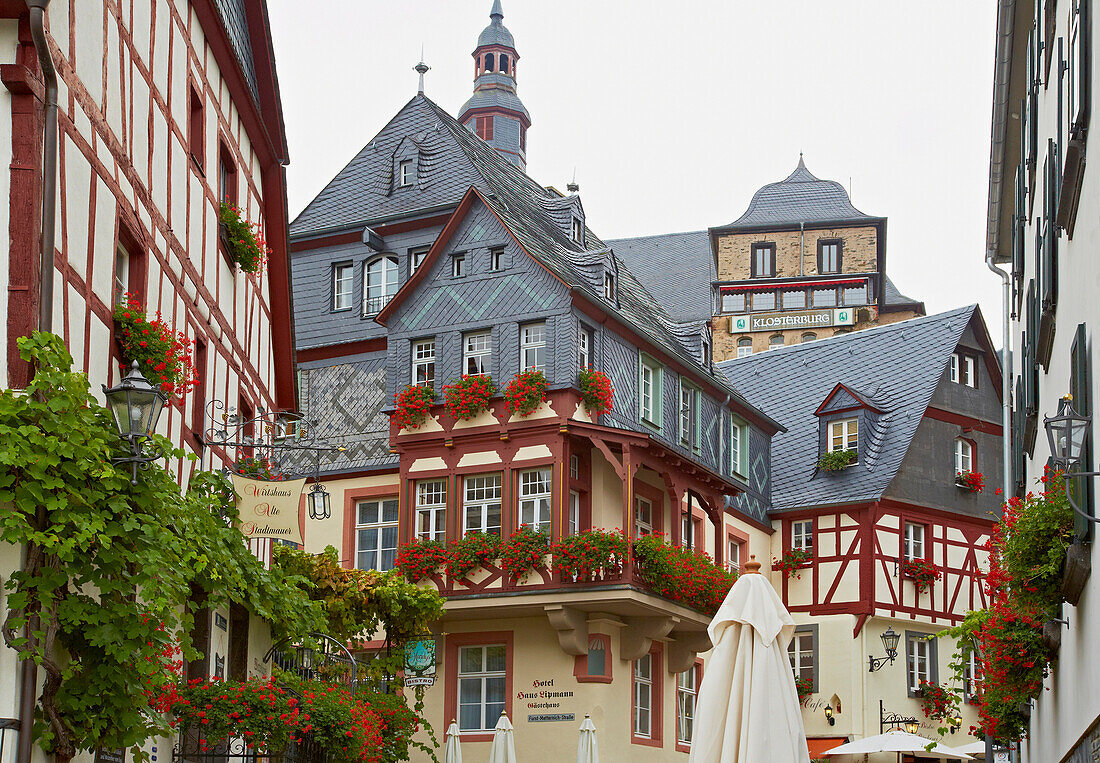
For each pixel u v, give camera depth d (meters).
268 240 19.12
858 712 31.55
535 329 25.58
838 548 32.78
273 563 19.33
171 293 13.95
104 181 11.71
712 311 69.50
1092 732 10.47
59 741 10.18
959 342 34.78
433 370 26.41
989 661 14.16
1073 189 10.94
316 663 19.30
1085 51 10.09
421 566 25.22
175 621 10.71
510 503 25.02
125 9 12.55
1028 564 11.90
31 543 9.90
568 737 24.56
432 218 28.59
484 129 65.75
